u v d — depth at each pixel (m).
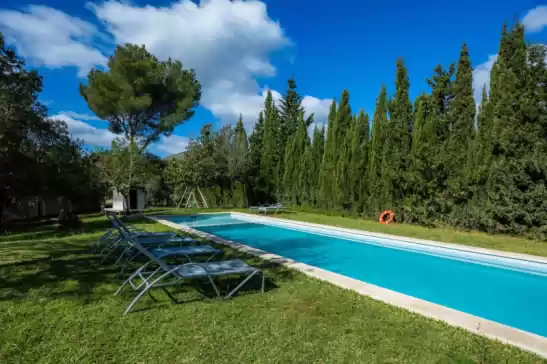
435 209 13.99
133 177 19.61
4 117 13.69
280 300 4.73
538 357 3.23
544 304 6.22
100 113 21.89
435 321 4.07
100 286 5.31
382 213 15.96
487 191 12.41
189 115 24.02
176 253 6.16
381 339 3.60
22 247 8.56
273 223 16.41
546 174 10.58
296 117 40.66
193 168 23.25
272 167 25.11
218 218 19.19
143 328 3.79
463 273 8.31
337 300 4.75
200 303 4.59
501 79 12.24
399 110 16.23
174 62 23.53
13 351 3.28
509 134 11.77
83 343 3.45
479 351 3.33
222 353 3.27
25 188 14.87
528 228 11.01
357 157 17.98
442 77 15.18
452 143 14.08
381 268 8.79
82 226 13.24
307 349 3.37
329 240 12.55
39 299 4.69
